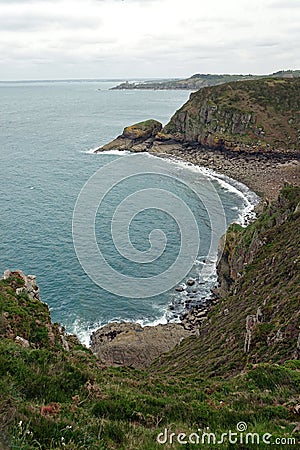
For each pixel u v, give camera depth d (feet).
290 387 50.98
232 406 45.47
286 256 112.06
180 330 135.44
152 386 54.44
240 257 153.99
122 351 124.06
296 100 447.01
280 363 64.18
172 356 107.04
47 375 43.80
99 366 65.41
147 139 453.17
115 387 47.75
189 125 442.91
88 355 73.00
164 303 155.12
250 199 279.69
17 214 232.53
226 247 173.37
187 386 58.44
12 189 283.79
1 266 172.04
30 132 550.36
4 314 61.36
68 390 42.83
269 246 132.77
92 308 150.20
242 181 321.52
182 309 151.43
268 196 282.56
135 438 33.06
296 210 141.38
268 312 87.30
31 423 29.84
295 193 153.99
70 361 54.08
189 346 109.19
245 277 127.13
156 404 43.62
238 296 119.34
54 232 205.57
